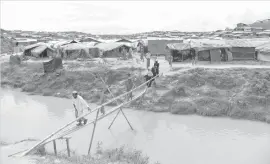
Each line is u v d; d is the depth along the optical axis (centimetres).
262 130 2189
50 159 1401
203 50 4125
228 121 2419
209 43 4200
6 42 9544
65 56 5316
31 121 2492
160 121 2444
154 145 1919
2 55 7119
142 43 5709
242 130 2195
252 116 2461
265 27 12131
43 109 2903
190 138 2042
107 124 2380
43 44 6000
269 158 1673
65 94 3438
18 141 1880
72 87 3578
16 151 1571
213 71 3300
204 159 1688
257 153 1759
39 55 5600
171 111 2662
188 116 2569
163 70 3588
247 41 4356
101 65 4119
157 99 2862
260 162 1625
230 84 2997
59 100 3278
